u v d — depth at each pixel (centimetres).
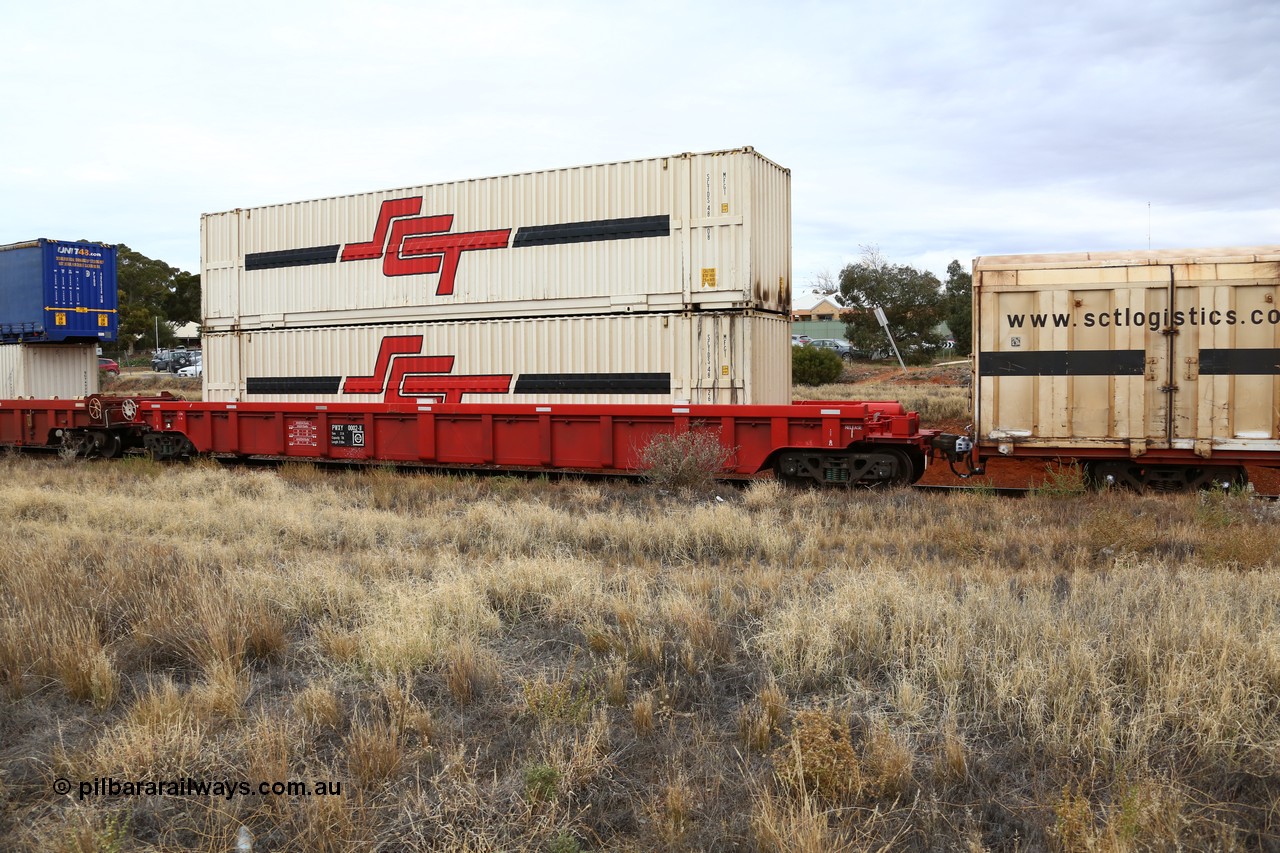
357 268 1859
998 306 1386
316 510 1270
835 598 709
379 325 1831
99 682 568
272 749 470
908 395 3253
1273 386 1270
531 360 1664
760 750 496
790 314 1662
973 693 554
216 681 563
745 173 1480
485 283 1712
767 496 1315
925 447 1466
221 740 504
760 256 1528
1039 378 1368
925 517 1158
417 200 1788
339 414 1853
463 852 387
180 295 10388
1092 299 1341
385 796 443
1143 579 772
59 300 2331
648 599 763
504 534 1062
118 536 1058
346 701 566
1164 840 383
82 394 2470
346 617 721
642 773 471
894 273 5716
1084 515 1122
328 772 459
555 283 1642
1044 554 934
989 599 702
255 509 1230
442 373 1761
